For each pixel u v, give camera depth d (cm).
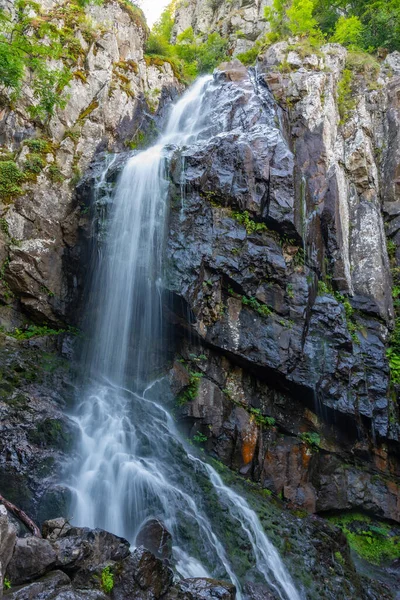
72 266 1175
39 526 610
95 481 732
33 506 632
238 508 850
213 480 891
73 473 716
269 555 791
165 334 1053
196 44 2662
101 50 1586
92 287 1135
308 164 1418
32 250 1123
